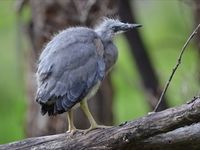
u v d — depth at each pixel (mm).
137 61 17453
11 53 20969
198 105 9250
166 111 9508
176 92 17094
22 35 16203
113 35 10859
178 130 9898
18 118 18859
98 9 15070
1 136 18484
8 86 20406
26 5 16672
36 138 10336
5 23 21000
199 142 9906
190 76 14703
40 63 10367
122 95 19000
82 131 10273
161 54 19734
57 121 15430
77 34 10500
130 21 17141
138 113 18797
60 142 10203
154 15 21516
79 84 10242
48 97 10156
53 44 10445
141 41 17422
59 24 15500
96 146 9984
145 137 9664
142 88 17391
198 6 15617
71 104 10203
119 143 9836
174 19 20938
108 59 10734
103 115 15773
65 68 10219
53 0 15461
